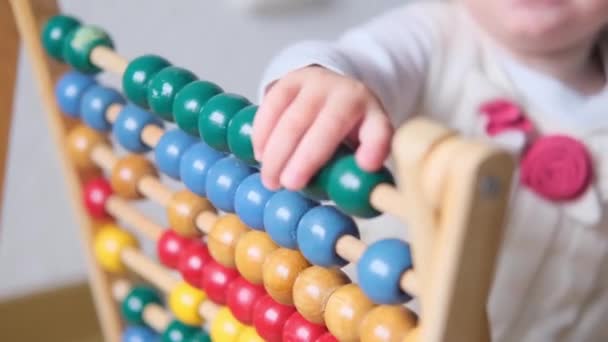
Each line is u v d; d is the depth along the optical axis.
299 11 1.48
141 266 0.81
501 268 0.86
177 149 0.68
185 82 0.64
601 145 0.84
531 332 0.88
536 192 0.84
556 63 0.84
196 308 0.74
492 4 0.78
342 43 0.84
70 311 1.39
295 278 0.57
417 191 0.38
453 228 0.37
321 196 0.52
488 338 0.41
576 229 0.84
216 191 0.61
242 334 0.67
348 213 0.50
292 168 0.50
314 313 0.55
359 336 0.52
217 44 1.43
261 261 0.60
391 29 0.86
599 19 0.77
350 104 0.51
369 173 0.48
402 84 0.82
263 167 0.52
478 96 0.85
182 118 0.61
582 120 0.85
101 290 0.86
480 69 0.86
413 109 0.86
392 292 0.48
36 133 1.33
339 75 0.55
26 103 1.31
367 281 0.49
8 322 1.36
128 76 0.68
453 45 0.88
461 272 0.38
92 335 1.40
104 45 0.77
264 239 0.61
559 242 0.85
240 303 0.64
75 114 0.81
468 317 0.40
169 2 1.38
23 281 1.39
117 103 0.79
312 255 0.54
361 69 0.77
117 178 0.78
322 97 0.52
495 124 0.84
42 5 0.80
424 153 0.38
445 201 0.37
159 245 0.75
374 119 0.50
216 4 1.41
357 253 0.52
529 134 0.84
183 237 0.74
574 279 0.86
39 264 1.39
